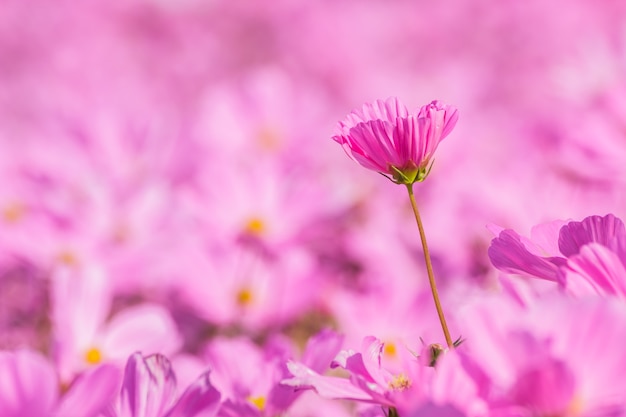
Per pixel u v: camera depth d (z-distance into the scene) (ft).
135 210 5.83
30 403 2.88
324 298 5.52
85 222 5.68
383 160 3.19
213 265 5.37
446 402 2.77
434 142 3.18
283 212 5.88
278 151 7.57
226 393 3.70
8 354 2.91
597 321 2.72
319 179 6.75
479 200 5.78
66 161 6.82
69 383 4.04
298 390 3.28
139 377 3.03
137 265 5.44
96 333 4.37
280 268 5.41
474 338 2.75
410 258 5.80
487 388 2.77
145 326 4.42
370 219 6.56
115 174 6.96
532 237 3.09
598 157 6.19
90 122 7.22
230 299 5.31
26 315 5.72
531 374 2.68
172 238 5.68
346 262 6.10
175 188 6.81
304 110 7.84
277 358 3.51
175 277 5.39
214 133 7.61
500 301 2.77
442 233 5.77
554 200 5.82
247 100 7.81
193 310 5.30
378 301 5.01
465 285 5.01
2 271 5.55
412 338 4.94
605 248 2.84
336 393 2.92
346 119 3.21
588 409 2.71
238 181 5.91
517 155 7.91
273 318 5.27
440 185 6.73
